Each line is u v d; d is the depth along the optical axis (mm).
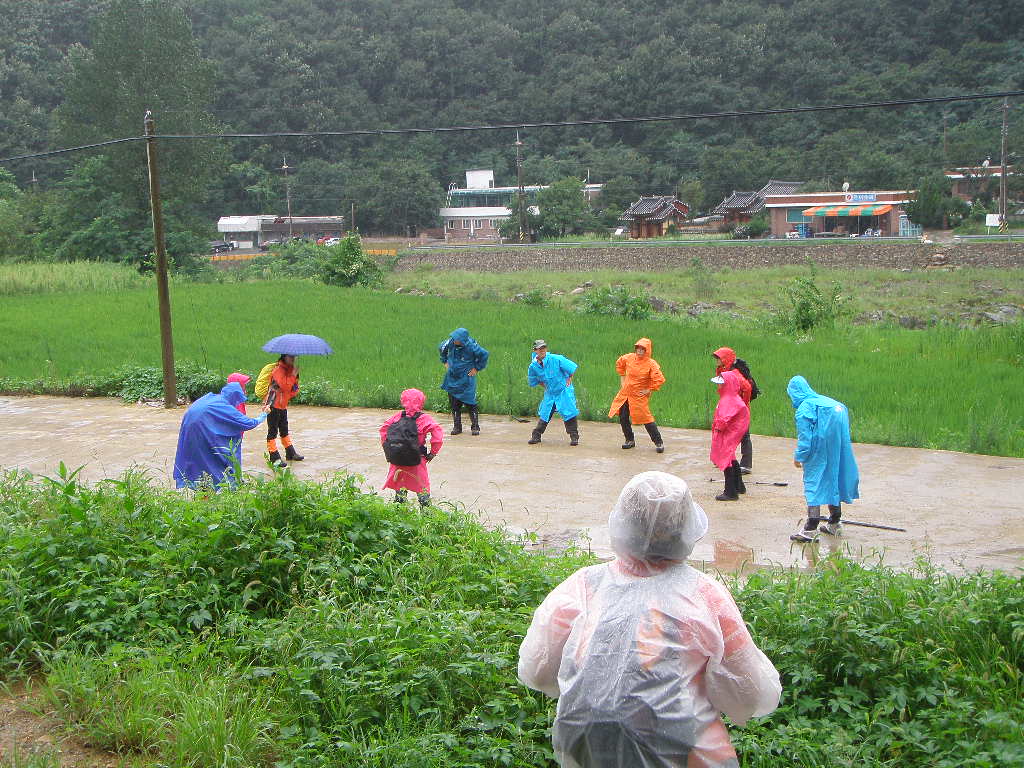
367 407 16234
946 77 111562
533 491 10344
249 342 21969
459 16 141500
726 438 9836
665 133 116438
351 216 98625
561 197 91125
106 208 53719
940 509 9469
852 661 4906
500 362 18938
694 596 2873
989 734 4156
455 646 4883
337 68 128625
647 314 27734
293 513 6383
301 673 4707
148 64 52906
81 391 17641
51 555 5832
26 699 4855
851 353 20578
